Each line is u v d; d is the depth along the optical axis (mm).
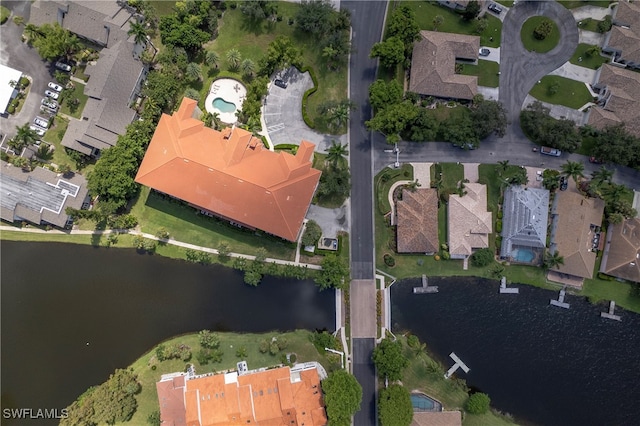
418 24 99062
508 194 95812
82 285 95562
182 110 90562
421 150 98188
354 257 96062
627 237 92938
